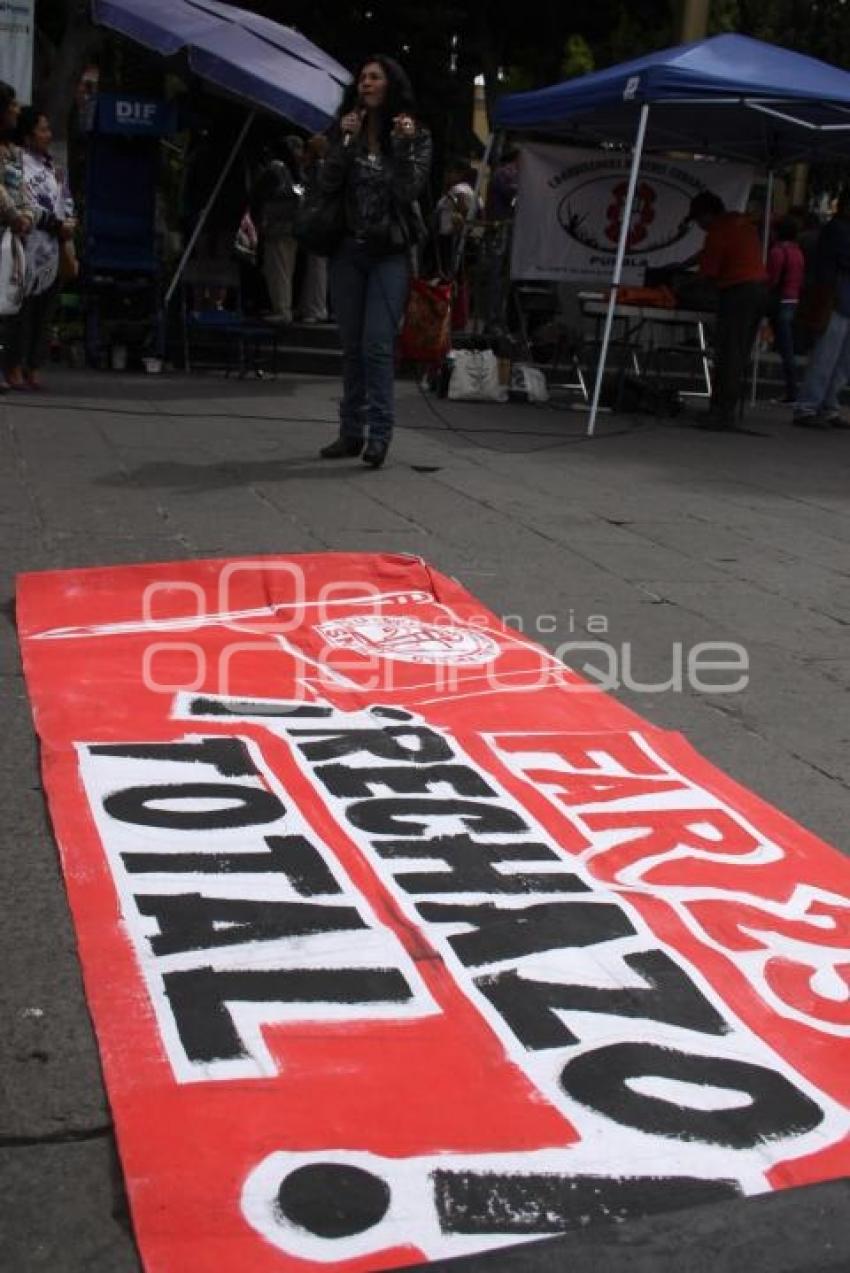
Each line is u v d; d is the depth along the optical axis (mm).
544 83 21562
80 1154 2188
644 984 2715
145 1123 2229
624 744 3914
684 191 11359
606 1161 2217
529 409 10562
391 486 6926
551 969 2742
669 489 7582
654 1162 2223
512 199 12453
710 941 2895
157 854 3109
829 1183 2199
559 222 11289
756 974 2781
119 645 4406
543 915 2951
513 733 3945
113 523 5766
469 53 20031
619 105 9453
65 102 11969
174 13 9867
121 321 10930
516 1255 2016
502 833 3328
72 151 12953
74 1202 2092
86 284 10602
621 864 3213
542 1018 2580
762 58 9250
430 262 13180
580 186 11234
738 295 9914
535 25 20188
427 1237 2041
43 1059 2402
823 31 21125
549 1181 2166
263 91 9555
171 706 3957
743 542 6430
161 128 10211
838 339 10664
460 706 4113
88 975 2627
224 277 10812
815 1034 2594
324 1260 1986
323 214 6840
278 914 2889
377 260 6914
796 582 5793
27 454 7031
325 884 3025
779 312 12297
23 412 8281
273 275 12633
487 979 2697
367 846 3217
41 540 5449
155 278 10750
